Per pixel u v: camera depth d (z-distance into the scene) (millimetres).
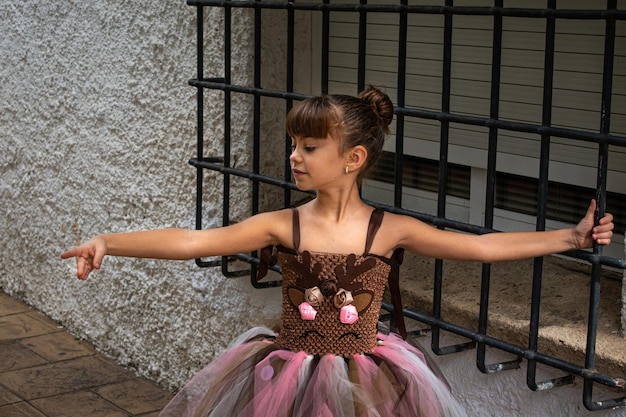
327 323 2865
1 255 6082
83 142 5098
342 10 3469
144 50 4570
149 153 4664
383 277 2902
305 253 2857
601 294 3461
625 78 3523
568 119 3717
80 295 5352
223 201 4141
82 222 5219
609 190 3652
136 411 4543
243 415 2916
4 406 4547
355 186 2902
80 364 5078
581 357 3035
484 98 3975
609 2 2729
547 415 3232
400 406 2867
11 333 5461
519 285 3611
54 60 5207
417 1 4121
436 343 3361
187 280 4586
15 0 5449
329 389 2814
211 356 4539
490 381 3414
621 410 3016
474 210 4152
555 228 3855
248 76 4211
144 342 4934
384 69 4324
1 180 5898
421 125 4250
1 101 5742
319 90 4477
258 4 3781
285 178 3824
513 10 2943
